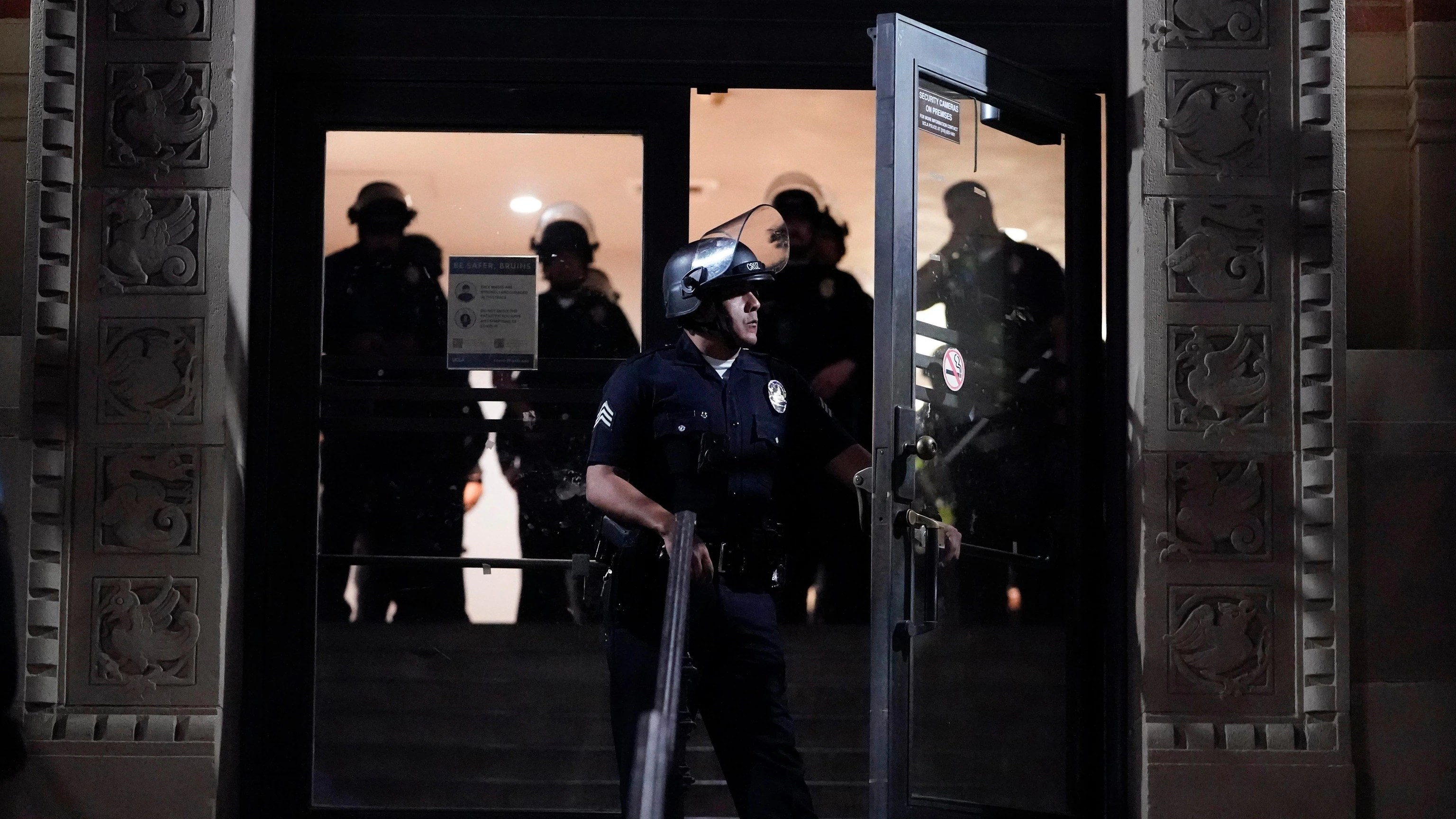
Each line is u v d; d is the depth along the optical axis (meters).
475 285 14.12
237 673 13.32
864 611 15.11
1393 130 14.67
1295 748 13.04
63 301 12.97
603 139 14.24
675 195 14.12
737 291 11.36
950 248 12.79
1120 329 13.76
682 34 14.16
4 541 12.80
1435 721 13.32
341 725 13.84
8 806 12.66
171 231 13.06
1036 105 13.45
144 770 12.73
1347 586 13.15
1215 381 13.29
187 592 12.93
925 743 12.32
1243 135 13.43
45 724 12.73
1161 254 13.38
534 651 14.04
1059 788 13.40
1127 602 13.57
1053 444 13.65
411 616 13.98
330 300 14.04
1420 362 13.57
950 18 14.19
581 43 14.12
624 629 10.91
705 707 10.98
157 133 13.12
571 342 14.14
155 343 13.01
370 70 14.02
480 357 14.09
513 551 14.03
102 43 13.17
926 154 12.62
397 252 14.09
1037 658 13.31
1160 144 13.47
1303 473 13.24
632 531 10.98
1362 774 13.27
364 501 13.95
